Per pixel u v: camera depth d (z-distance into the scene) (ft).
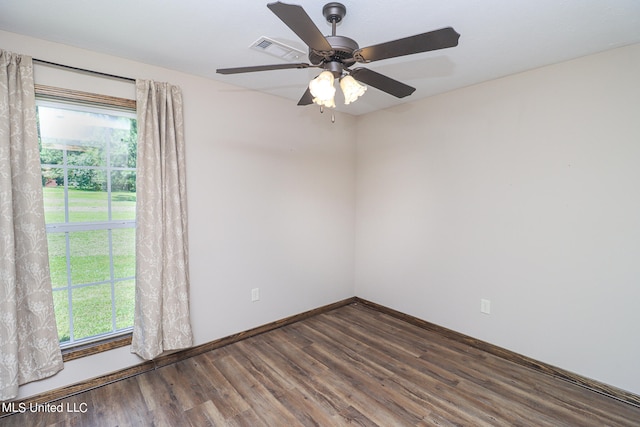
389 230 11.75
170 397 7.04
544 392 7.27
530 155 8.15
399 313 11.53
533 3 5.23
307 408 6.71
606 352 7.19
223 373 7.98
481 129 9.06
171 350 8.20
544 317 8.07
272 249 10.48
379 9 5.37
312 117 11.32
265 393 7.20
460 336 9.75
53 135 7.02
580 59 7.31
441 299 10.22
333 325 10.97
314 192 11.55
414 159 10.82
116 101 7.41
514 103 8.38
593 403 6.89
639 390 6.80
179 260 8.11
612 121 6.95
